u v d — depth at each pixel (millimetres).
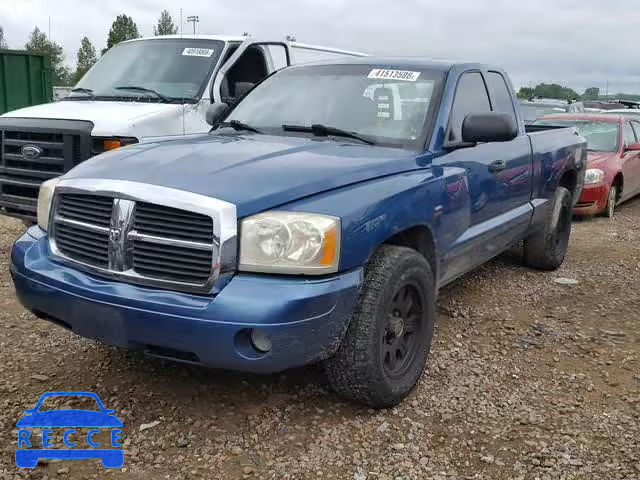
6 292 5477
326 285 3156
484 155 4770
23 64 11047
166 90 7262
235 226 3104
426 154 4156
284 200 3207
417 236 3990
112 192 3311
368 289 3434
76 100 7418
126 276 3277
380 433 3459
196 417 3553
